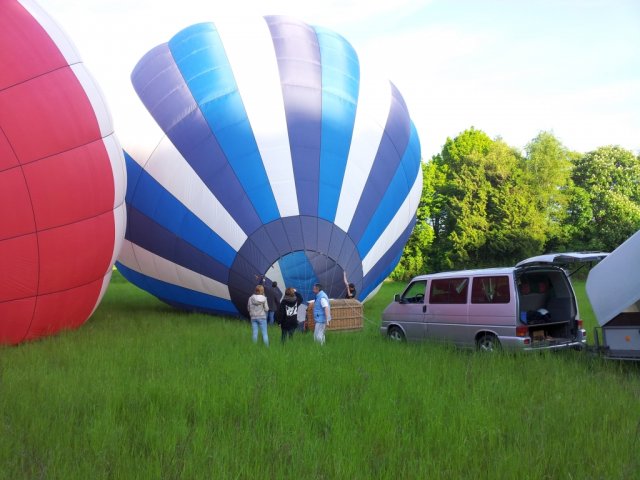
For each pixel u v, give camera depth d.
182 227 13.55
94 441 4.73
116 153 11.65
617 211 47.25
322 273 13.20
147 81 14.38
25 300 10.31
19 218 9.83
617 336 8.04
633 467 4.12
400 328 10.79
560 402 5.77
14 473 4.15
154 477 4.05
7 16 10.02
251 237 13.09
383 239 14.91
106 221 11.37
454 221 44.41
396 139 15.37
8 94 9.71
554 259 8.87
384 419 5.22
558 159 47.09
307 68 14.27
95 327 12.59
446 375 6.95
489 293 9.17
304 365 7.48
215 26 14.88
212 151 13.30
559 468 4.19
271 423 5.36
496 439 4.78
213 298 14.15
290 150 13.47
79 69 10.98
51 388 6.52
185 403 5.88
